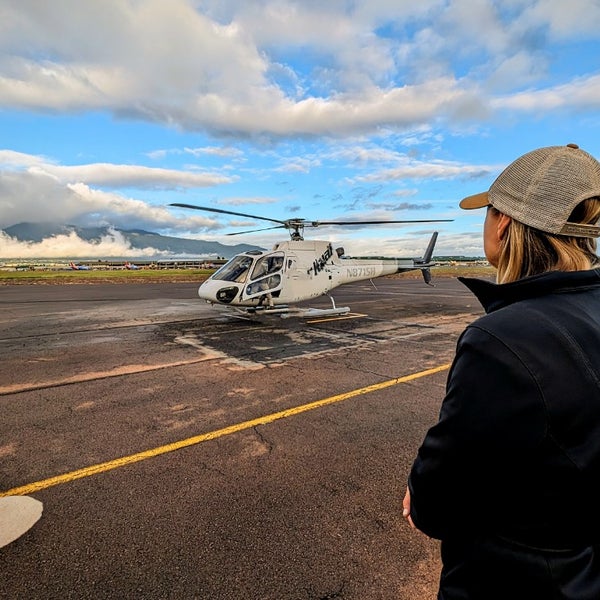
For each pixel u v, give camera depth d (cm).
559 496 79
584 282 90
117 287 2120
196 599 182
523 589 84
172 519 236
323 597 184
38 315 1088
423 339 770
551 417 76
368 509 247
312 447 326
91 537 221
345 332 846
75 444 330
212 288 901
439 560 206
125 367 565
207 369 555
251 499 256
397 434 350
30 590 187
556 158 94
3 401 429
